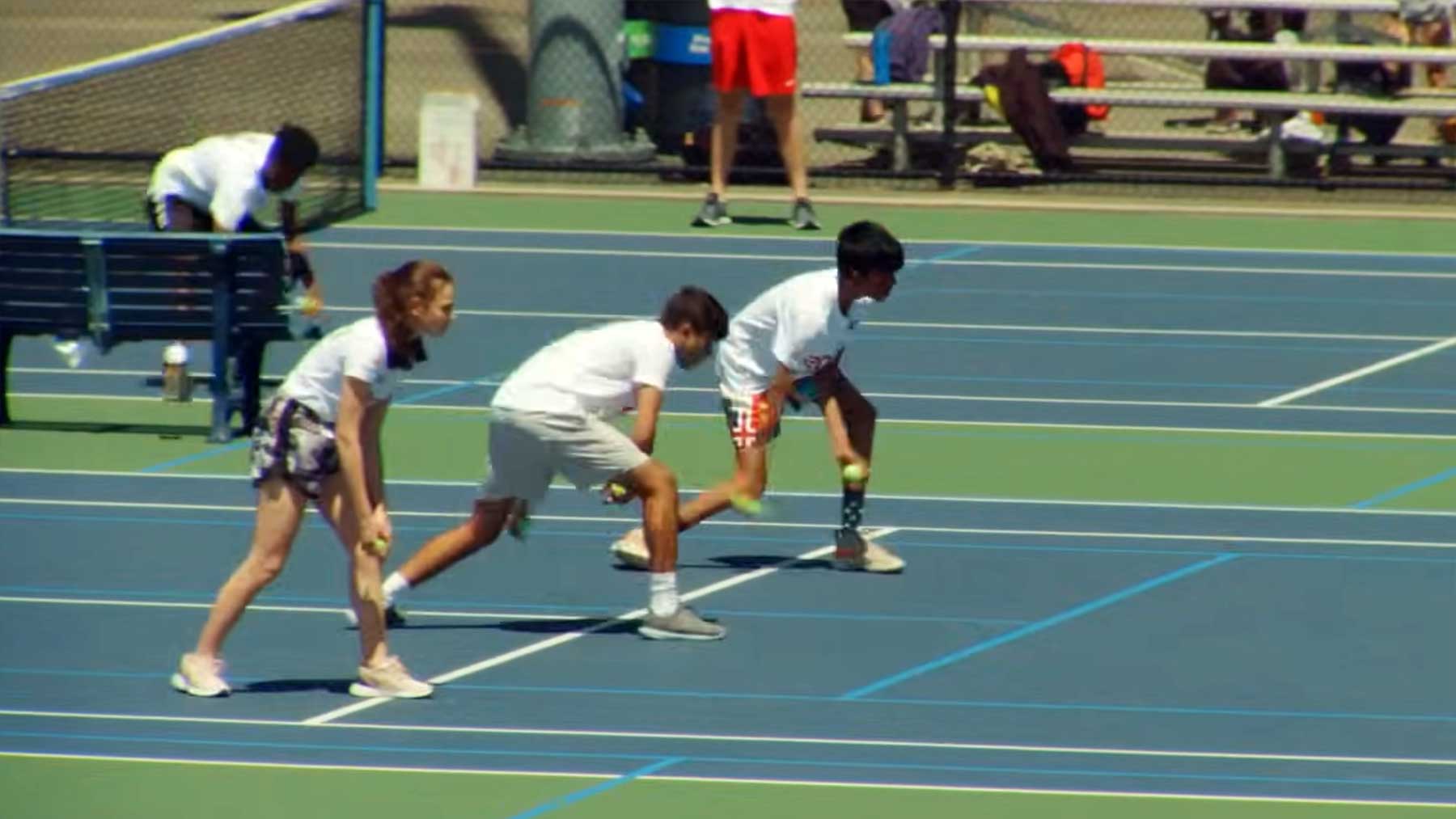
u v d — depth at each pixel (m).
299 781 29.31
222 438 48.12
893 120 76.81
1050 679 33.94
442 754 30.39
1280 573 39.81
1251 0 77.31
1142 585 39.00
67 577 38.44
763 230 70.38
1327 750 31.08
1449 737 31.73
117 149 77.06
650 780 29.48
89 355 56.59
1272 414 51.97
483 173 77.25
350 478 31.09
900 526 42.62
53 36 100.81
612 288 62.66
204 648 32.78
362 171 73.00
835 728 31.70
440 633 35.78
